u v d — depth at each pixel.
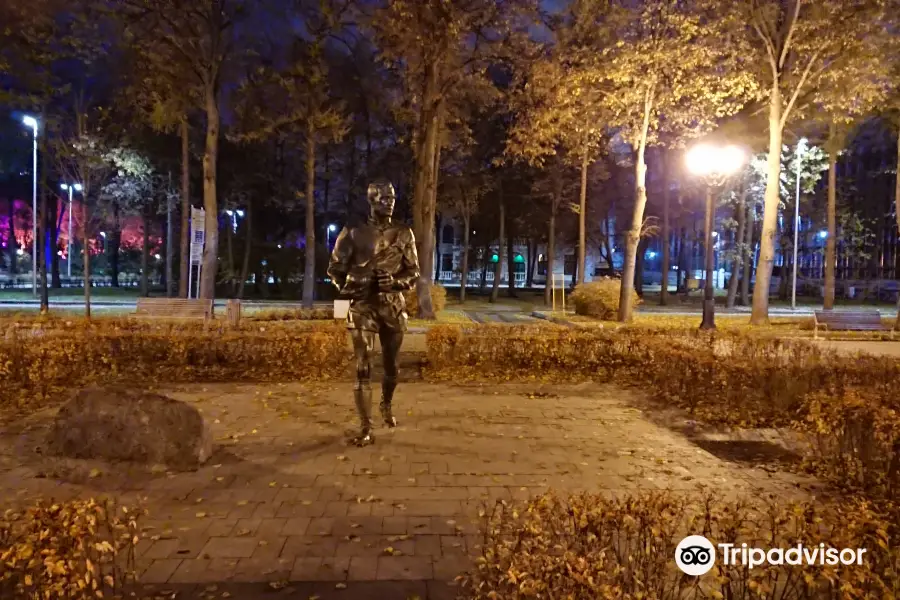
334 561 4.15
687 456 6.59
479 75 23.14
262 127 27.27
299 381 10.27
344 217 44.84
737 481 5.82
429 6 20.09
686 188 38.47
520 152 23.28
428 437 7.15
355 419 7.88
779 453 6.73
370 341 6.88
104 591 3.69
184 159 30.02
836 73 21.27
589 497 3.77
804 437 7.05
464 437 7.16
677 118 22.05
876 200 50.81
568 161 31.20
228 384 9.96
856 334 19.81
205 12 22.47
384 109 34.00
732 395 8.51
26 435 7.00
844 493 5.48
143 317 16.58
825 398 6.34
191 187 37.91
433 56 21.28
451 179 36.59
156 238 47.78
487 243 48.56
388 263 6.95
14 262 55.03
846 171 51.69
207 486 5.52
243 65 25.56
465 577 3.46
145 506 5.06
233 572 4.00
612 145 32.38
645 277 73.25
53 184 44.56
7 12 20.27
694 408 8.55
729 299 38.22
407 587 3.83
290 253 42.34
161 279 48.78
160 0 21.67
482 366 11.14
